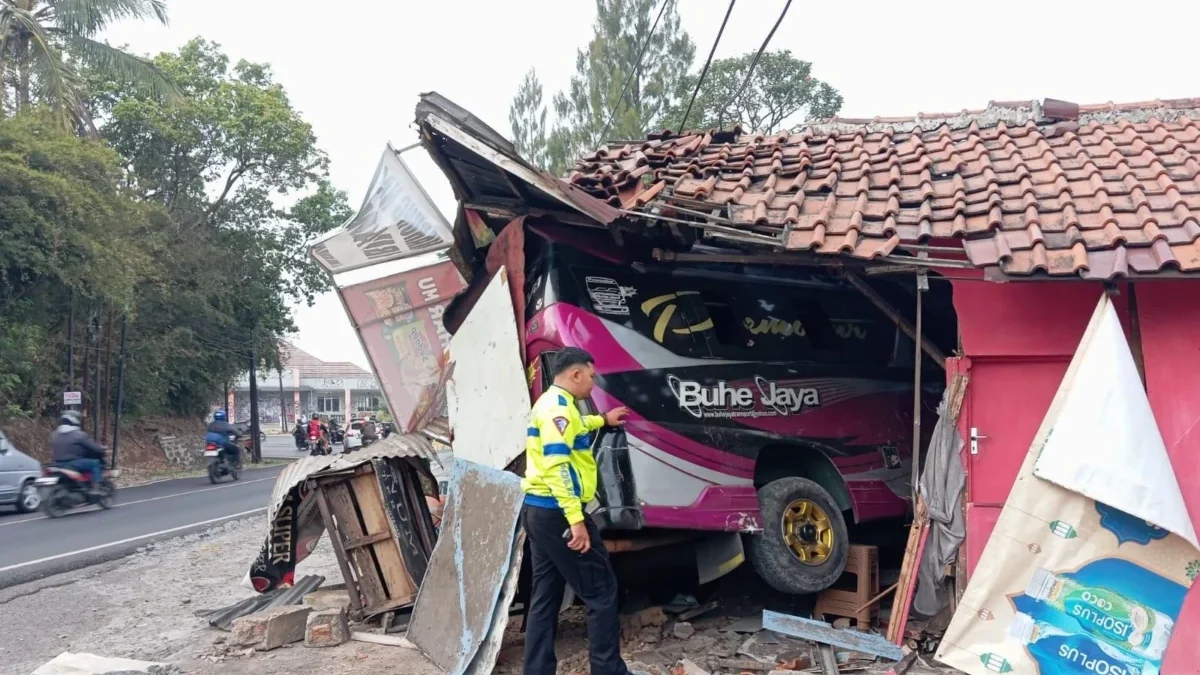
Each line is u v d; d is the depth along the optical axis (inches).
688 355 236.5
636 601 268.4
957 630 202.2
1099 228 206.7
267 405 3056.1
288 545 291.9
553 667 189.2
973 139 273.1
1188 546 185.8
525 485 187.0
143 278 917.2
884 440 270.5
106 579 354.3
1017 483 199.3
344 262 329.7
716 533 239.6
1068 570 193.9
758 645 222.1
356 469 262.5
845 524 264.8
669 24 832.3
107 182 795.4
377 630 251.3
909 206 231.3
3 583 350.9
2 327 737.6
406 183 321.1
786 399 251.4
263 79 1200.2
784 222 218.2
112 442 1003.3
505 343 230.5
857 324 280.1
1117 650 189.5
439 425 317.7
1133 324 206.5
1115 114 291.1
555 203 229.0
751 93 1056.2
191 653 238.2
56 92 757.3
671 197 222.4
